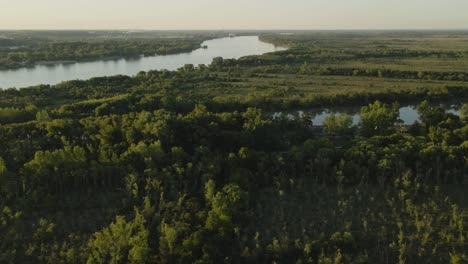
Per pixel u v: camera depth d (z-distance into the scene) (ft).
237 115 287.28
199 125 263.90
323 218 189.67
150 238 171.83
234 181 207.72
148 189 203.31
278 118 302.66
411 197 203.62
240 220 184.34
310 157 231.71
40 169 207.31
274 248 164.86
